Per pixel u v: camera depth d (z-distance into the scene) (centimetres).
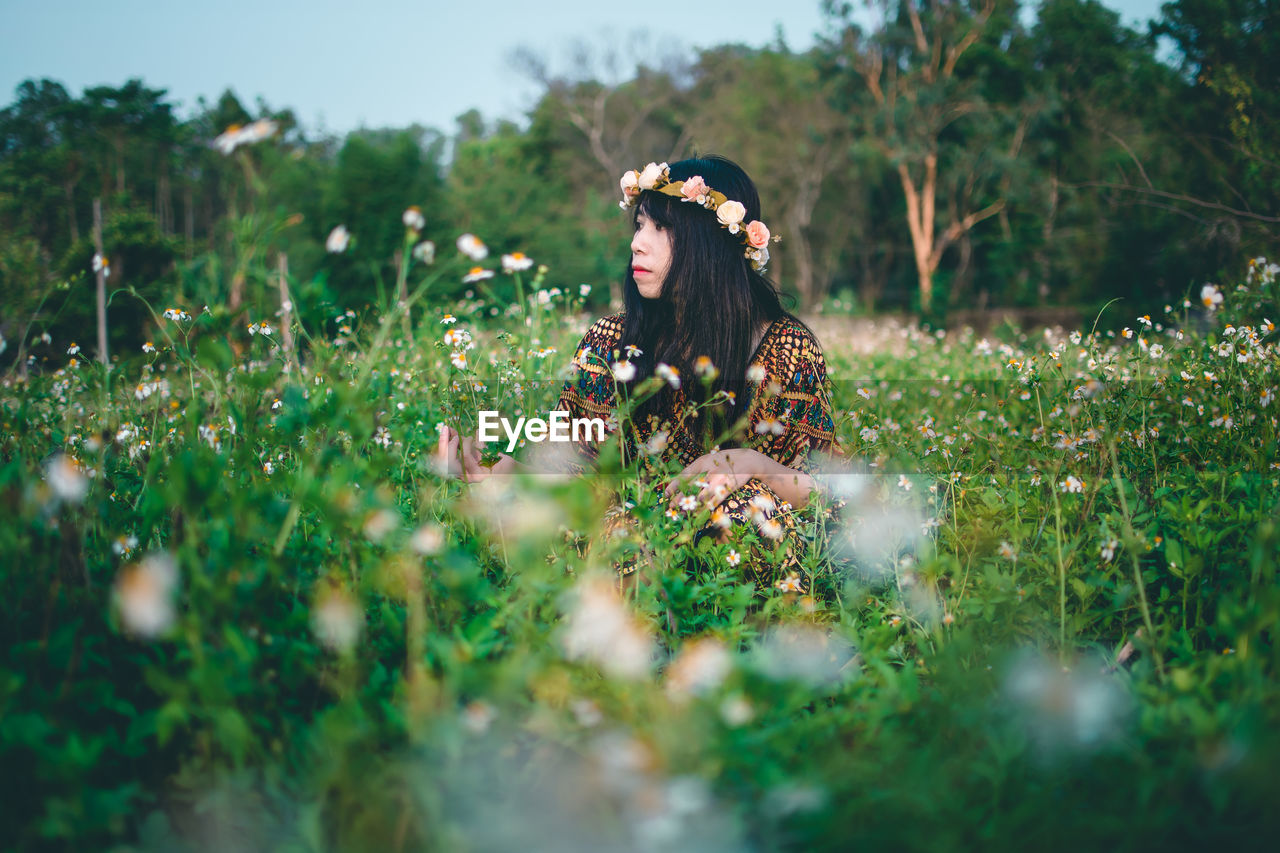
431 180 2803
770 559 205
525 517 135
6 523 137
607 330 258
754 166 3812
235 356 167
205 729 127
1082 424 251
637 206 247
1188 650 158
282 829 119
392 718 129
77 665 135
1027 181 2666
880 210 3866
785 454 248
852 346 817
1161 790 124
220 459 137
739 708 120
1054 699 130
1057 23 2606
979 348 686
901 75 3259
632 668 127
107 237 1276
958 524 212
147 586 114
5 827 114
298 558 155
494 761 123
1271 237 953
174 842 119
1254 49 1140
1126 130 1589
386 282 1575
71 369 256
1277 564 177
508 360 276
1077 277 2223
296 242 2422
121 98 4006
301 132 3050
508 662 127
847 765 124
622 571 200
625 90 4553
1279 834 113
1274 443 238
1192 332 355
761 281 253
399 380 279
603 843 112
